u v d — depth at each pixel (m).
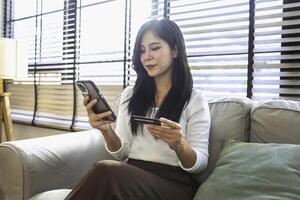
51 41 2.56
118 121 1.32
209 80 1.70
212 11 1.71
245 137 1.23
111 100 2.11
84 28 2.32
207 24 1.72
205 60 1.71
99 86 2.19
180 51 1.22
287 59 1.47
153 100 1.27
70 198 0.92
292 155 0.95
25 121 2.66
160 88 1.27
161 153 1.15
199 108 1.18
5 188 1.16
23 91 2.80
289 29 1.48
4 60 2.02
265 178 0.90
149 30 1.21
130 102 1.29
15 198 1.14
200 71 1.74
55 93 2.50
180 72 1.22
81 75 2.31
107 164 0.92
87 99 1.15
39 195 1.10
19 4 2.88
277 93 1.49
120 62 2.09
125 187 0.91
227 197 0.90
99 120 1.17
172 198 1.00
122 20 2.09
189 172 1.10
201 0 1.76
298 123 1.10
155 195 0.96
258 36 1.55
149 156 1.17
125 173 0.92
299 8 1.45
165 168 1.12
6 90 2.93
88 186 0.90
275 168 0.92
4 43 2.02
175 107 1.18
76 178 1.34
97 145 1.46
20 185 1.13
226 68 1.65
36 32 2.70
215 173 1.02
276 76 1.50
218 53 1.67
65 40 2.43
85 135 1.47
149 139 1.19
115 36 2.13
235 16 1.63
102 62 2.19
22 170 1.13
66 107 2.41
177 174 1.11
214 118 1.29
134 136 1.24
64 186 1.28
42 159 1.20
